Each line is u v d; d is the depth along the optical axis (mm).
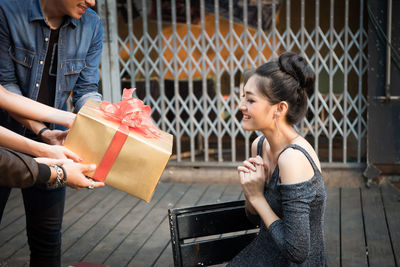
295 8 6176
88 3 1998
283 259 1720
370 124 4422
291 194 1571
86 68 2371
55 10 2066
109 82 4910
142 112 1814
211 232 1930
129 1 4781
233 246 1969
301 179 1582
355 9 5914
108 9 4742
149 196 1762
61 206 2271
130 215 3971
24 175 1518
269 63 1666
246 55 4754
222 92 6074
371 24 4258
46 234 2262
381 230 3549
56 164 1664
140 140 1729
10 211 4039
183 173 4879
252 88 1656
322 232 1719
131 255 3268
